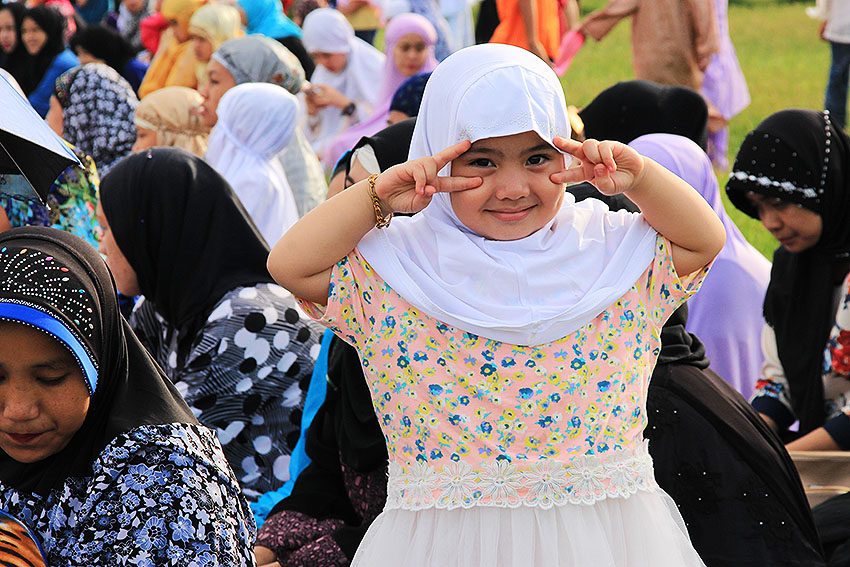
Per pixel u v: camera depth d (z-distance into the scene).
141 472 3.41
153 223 5.74
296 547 4.86
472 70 3.46
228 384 5.65
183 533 3.35
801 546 4.48
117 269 5.84
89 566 3.34
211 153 8.97
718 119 13.42
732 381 6.68
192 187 5.78
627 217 3.71
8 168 4.36
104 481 3.40
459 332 3.49
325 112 13.59
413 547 3.49
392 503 3.58
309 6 18.59
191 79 13.09
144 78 13.70
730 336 6.66
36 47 13.93
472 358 3.48
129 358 3.67
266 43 10.45
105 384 3.54
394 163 5.70
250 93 8.91
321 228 3.48
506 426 3.46
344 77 14.52
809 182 6.31
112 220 5.77
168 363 5.86
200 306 5.72
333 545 4.71
